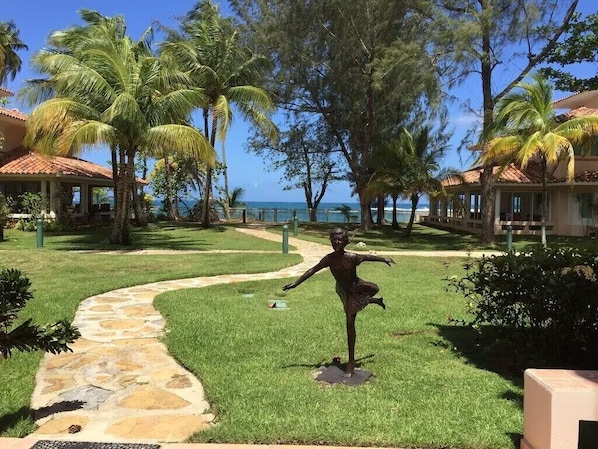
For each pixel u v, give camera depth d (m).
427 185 24.03
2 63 21.17
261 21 27.22
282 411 4.13
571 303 4.87
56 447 3.54
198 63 25.67
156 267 13.25
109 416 4.20
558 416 3.01
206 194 28.80
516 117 18.92
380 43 23.58
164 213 36.78
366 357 5.62
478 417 4.01
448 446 3.57
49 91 24.53
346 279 4.82
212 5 30.31
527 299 5.13
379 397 4.44
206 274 11.98
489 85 20.42
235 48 26.47
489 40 19.17
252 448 3.53
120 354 5.84
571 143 19.55
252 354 5.71
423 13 21.05
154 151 18.34
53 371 5.29
